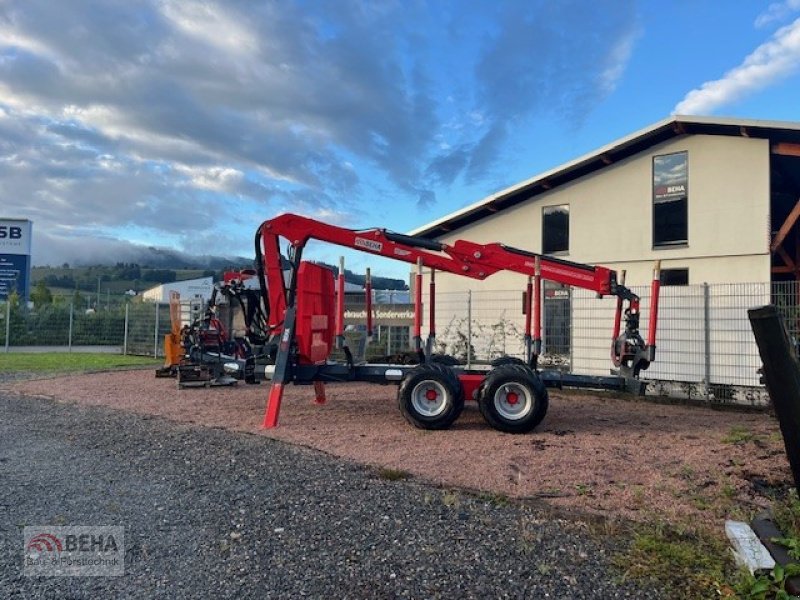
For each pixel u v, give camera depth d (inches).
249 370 352.8
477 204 690.8
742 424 345.7
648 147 604.4
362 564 141.6
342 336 342.6
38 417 337.7
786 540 139.9
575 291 547.2
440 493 197.9
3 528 164.1
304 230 357.1
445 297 637.9
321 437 290.8
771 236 588.1
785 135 536.7
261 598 125.0
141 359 765.3
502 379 309.0
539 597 126.0
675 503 193.6
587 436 302.5
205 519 171.8
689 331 482.6
